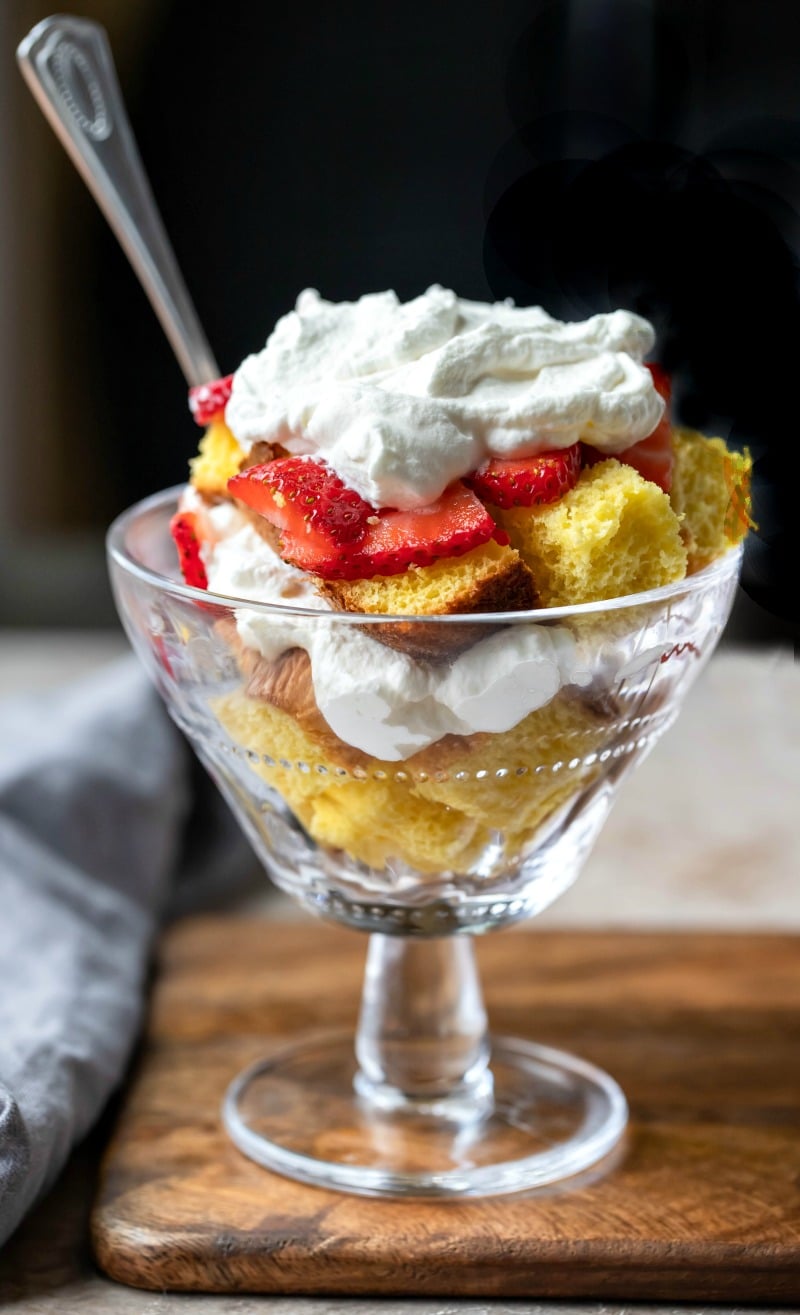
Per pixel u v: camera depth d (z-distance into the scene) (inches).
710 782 24.8
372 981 18.9
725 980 20.7
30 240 37.9
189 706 17.8
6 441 39.1
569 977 20.8
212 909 23.2
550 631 16.3
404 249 37.1
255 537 17.5
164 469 39.3
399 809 17.0
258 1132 18.3
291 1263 16.8
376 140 36.6
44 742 22.8
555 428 16.6
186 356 20.3
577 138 35.6
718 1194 17.5
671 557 16.8
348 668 16.2
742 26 34.4
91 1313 16.7
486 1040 19.1
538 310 18.3
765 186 27.3
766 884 22.6
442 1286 16.8
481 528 16.3
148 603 17.4
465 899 17.7
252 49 36.2
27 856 21.2
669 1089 19.1
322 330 17.7
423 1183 17.6
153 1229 17.0
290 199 37.1
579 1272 16.8
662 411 17.1
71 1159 18.5
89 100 20.2
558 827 17.7
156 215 20.4
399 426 16.4
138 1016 19.8
